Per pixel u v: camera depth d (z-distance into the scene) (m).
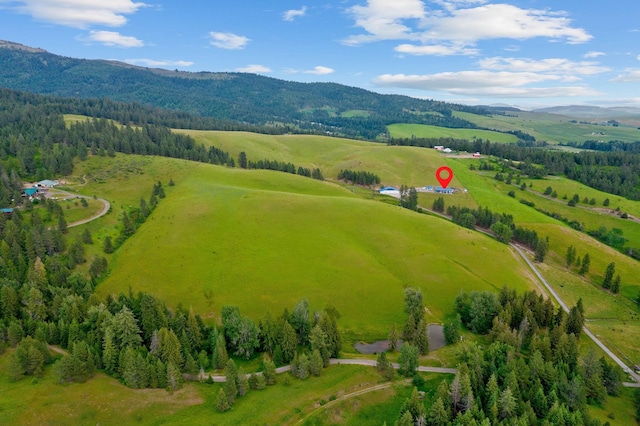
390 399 82.94
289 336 95.44
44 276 115.62
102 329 91.75
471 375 82.44
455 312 121.19
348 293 125.94
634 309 140.50
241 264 135.62
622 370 93.69
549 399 79.25
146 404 78.12
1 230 139.62
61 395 78.12
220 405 77.44
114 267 134.62
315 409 79.38
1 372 83.88
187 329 96.94
